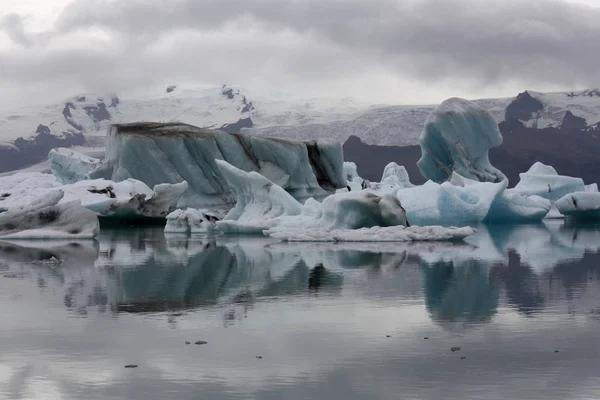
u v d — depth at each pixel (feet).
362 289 62.85
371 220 121.29
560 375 36.17
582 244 111.24
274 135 529.45
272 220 130.72
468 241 116.78
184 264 83.97
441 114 226.38
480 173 229.86
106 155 194.18
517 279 68.74
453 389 34.17
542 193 209.87
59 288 64.69
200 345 42.37
